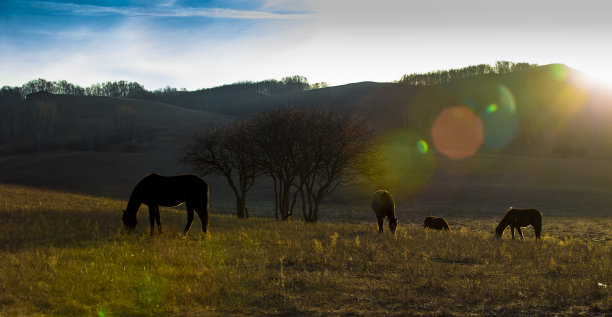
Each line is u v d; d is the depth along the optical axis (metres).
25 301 7.35
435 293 8.31
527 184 69.19
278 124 33.03
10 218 17.95
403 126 158.38
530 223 19.44
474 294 8.18
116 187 75.62
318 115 34.03
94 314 6.88
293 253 11.94
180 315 6.93
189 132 146.25
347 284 8.78
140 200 15.13
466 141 139.62
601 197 55.84
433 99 184.50
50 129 161.88
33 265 9.71
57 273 8.87
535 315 7.21
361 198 61.75
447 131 151.00
